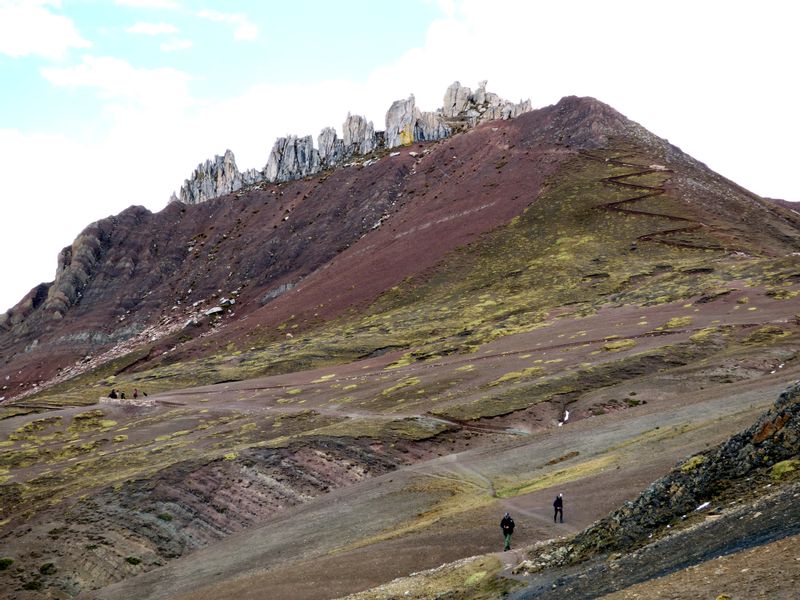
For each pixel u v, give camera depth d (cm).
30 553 5738
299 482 7112
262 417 10181
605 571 2380
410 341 14375
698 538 2180
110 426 11238
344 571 4356
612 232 18388
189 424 10506
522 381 9562
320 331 17700
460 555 4116
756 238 17088
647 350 9588
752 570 1703
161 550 5988
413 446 7831
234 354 17312
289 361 14475
